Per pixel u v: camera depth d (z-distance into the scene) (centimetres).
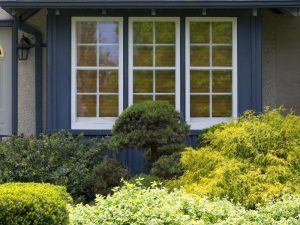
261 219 575
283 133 739
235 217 571
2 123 1090
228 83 992
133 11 980
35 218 508
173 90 988
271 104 1087
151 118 827
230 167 697
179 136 841
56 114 974
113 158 941
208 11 983
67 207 571
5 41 1088
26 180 835
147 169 915
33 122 1080
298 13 995
